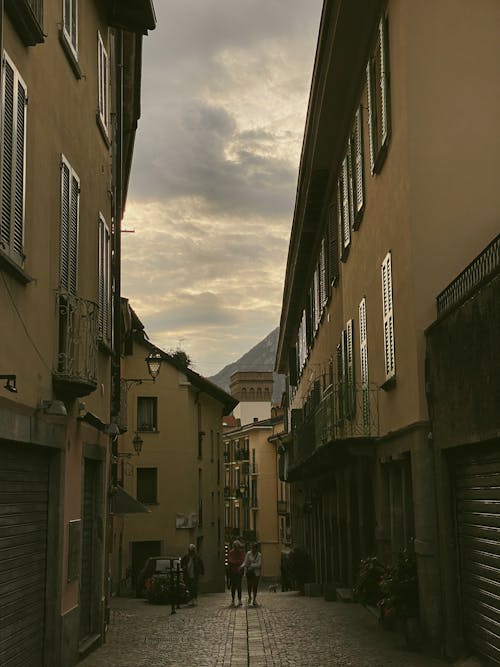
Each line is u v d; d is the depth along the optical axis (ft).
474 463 37.83
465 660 38.52
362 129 60.95
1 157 27.37
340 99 67.31
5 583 30.78
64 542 38.70
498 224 44.83
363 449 58.49
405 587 43.73
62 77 39.27
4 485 30.78
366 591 50.98
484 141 45.39
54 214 37.32
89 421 45.11
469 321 35.86
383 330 53.47
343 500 79.30
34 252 33.30
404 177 46.26
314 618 58.80
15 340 30.60
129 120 72.95
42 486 36.63
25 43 31.76
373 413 57.98
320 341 101.50
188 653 45.34
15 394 30.48
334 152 77.87
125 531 130.21
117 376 61.93
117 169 63.00
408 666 38.29
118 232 62.44
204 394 151.02
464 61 45.85
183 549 132.26
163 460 133.69
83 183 44.83
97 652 46.03
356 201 64.95
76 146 42.70
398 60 47.50
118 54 61.41
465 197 45.01
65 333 38.40
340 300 80.64
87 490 48.06
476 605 37.76
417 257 44.65
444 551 41.39
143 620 64.75
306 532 126.31
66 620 38.70
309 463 86.07
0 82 26.99
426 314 44.29
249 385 349.20
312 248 106.73
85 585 47.26
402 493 50.11
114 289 62.34
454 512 41.27
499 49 45.93
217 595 123.85
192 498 137.49
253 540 257.55
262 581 243.60
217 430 167.43
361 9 54.24
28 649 34.22
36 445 33.76
